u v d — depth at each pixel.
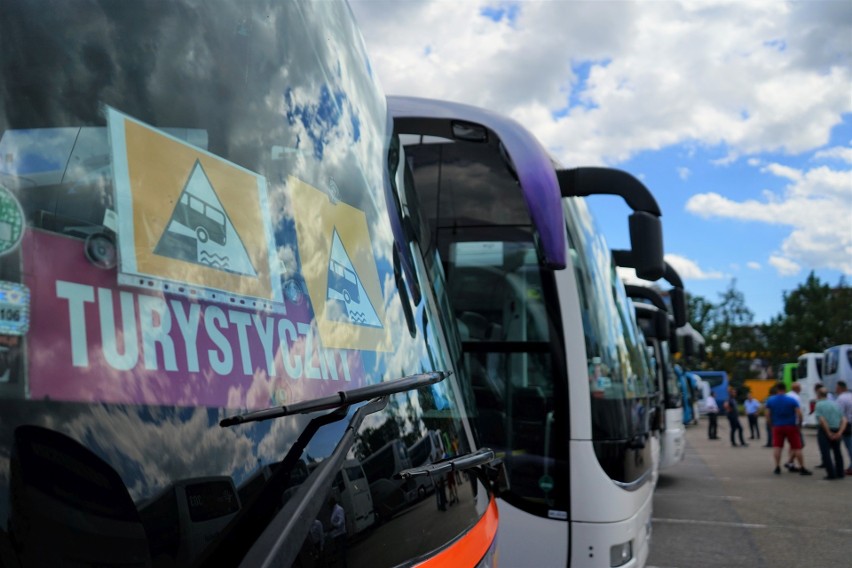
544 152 4.86
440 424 2.21
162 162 1.55
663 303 9.77
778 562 8.70
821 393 17.56
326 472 1.56
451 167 5.78
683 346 17.64
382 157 2.48
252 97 1.84
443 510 2.02
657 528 10.90
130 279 1.40
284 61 2.01
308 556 1.49
